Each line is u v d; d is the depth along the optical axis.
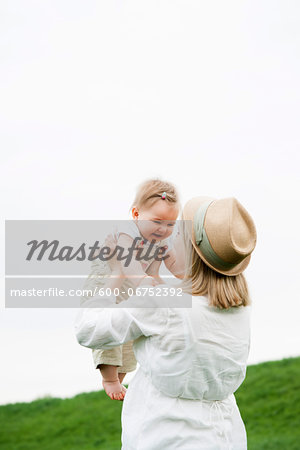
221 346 2.53
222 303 2.52
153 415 2.50
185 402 2.53
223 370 2.54
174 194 2.97
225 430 2.56
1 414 17.44
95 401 17.69
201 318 2.50
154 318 2.50
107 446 13.90
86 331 2.57
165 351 2.49
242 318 2.66
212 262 2.51
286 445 11.48
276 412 13.72
